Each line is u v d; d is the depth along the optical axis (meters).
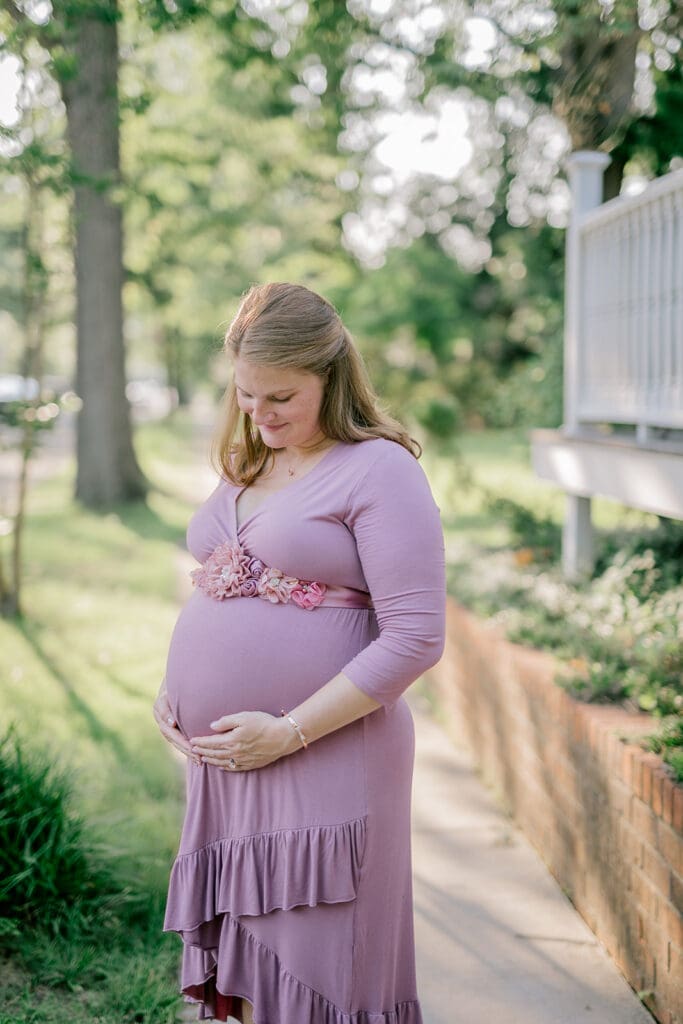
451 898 3.43
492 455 17.34
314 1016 2.00
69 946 2.88
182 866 2.10
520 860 3.74
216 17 5.06
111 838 3.46
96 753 4.53
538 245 10.38
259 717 1.98
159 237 16.77
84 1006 2.67
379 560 1.92
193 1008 2.69
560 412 8.80
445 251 25.23
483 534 8.77
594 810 3.16
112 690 5.60
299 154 15.51
